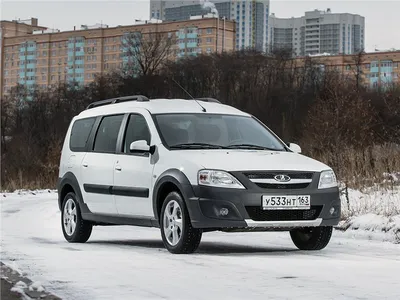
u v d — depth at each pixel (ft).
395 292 23.68
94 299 22.53
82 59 526.98
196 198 34.65
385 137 87.92
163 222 36.68
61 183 46.68
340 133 88.74
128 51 382.22
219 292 23.71
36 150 168.35
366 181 70.59
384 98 102.53
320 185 35.96
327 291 23.86
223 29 461.37
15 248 38.60
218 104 42.83
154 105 41.06
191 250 35.53
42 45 547.08
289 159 36.73
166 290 24.12
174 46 400.88
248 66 362.94
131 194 39.50
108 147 42.57
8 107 377.09
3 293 23.80
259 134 40.78
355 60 387.75
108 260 32.35
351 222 49.52
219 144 38.78
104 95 369.91
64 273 28.17
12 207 87.10
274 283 25.54
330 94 105.60
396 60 500.74
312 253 36.94
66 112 368.48
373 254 36.52
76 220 44.75
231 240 46.29
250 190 34.50
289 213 35.04
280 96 347.15
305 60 365.81
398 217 47.47
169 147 37.78
